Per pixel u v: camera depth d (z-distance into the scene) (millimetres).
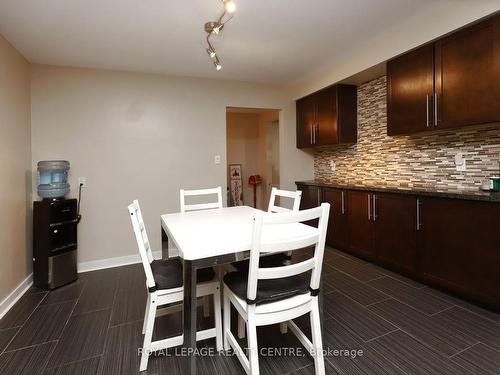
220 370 1649
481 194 2254
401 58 2771
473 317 2117
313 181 4508
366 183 3852
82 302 2514
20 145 2842
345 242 3621
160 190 3750
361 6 2268
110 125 3490
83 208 3398
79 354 1795
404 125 2781
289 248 1389
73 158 3336
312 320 1550
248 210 2607
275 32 2656
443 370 1585
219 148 4047
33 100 3166
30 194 3072
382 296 2484
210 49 2572
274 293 1481
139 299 2564
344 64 3451
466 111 2266
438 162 2975
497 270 2098
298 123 4527
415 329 1982
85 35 2594
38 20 2314
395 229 2930
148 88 3654
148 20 2363
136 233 1593
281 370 1633
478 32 2160
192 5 2162
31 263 3010
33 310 2375
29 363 1716
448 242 2428
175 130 3799
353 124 3914
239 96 4164
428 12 2406
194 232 1763
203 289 1776
